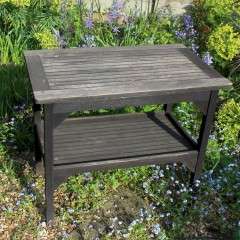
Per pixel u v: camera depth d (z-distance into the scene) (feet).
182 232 6.12
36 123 6.57
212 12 9.47
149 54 6.51
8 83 8.11
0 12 9.02
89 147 6.35
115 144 6.48
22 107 7.80
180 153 6.40
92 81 5.60
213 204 6.61
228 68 8.82
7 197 6.40
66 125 6.81
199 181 6.69
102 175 6.77
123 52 6.49
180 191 6.53
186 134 6.78
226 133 7.72
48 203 5.93
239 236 5.94
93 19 9.70
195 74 6.02
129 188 6.79
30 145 7.35
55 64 5.98
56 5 9.13
